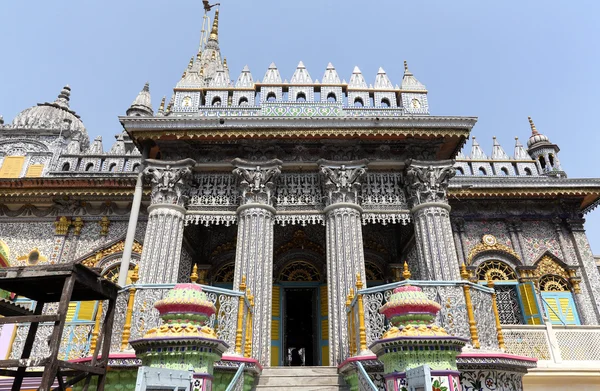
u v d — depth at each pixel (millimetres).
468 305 8445
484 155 18422
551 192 15961
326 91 14180
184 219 12539
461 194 15992
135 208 12969
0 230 15719
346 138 12898
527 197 16281
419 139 13125
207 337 5574
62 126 18031
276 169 12609
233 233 16078
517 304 15383
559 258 15969
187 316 5848
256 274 11281
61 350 9367
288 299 20516
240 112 13758
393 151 13375
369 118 12461
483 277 15805
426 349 5707
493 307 8992
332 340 10859
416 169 12734
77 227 15695
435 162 12844
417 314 6059
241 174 12523
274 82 14328
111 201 15969
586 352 9828
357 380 8109
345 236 11844
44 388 5379
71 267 6199
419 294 6184
